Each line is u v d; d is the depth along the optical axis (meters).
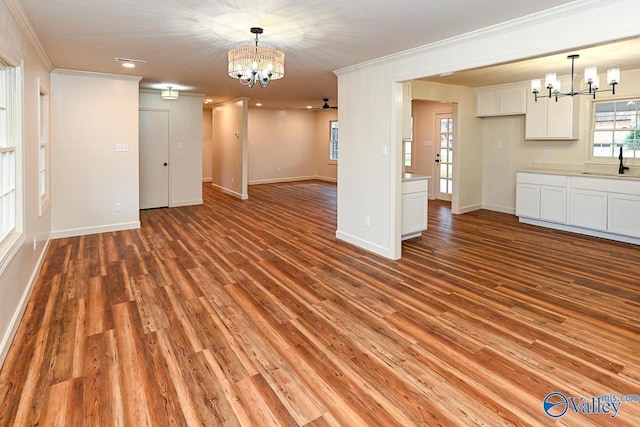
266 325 2.88
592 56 4.37
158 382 2.20
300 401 2.05
